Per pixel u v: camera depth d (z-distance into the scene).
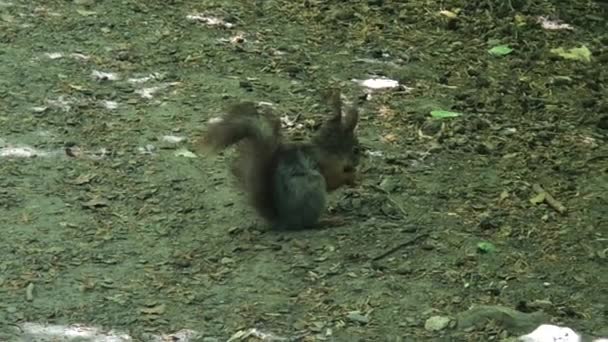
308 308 9.30
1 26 15.71
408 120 13.62
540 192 11.73
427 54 15.93
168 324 9.02
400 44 16.22
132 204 11.17
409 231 10.70
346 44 16.08
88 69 14.53
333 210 11.17
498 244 10.52
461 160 12.56
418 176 12.06
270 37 16.16
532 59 15.99
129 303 9.34
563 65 15.86
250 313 9.21
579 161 12.69
